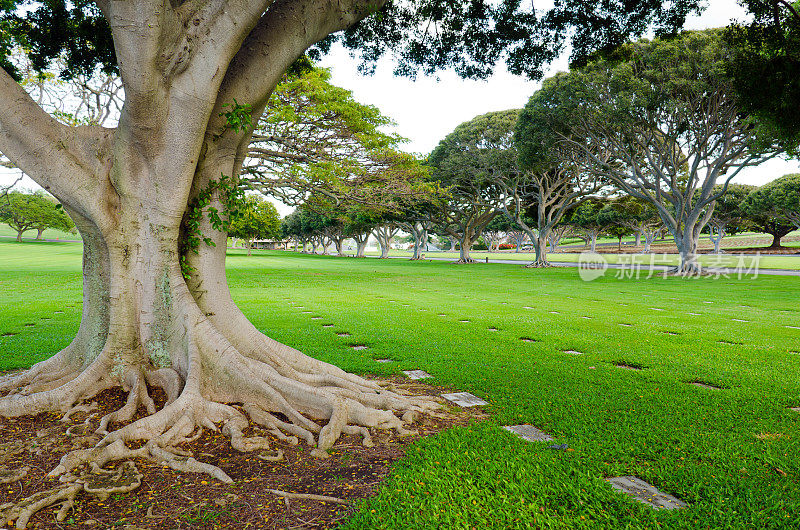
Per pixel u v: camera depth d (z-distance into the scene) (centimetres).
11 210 7194
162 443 341
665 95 2122
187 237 473
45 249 5434
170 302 448
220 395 430
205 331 445
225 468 317
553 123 2523
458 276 2689
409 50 866
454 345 763
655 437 371
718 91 2084
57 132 409
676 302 1425
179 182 432
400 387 525
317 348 727
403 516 253
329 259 5538
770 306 1324
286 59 466
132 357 445
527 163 2795
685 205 2567
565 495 278
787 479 302
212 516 254
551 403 463
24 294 1412
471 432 379
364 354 693
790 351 739
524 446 351
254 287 1828
